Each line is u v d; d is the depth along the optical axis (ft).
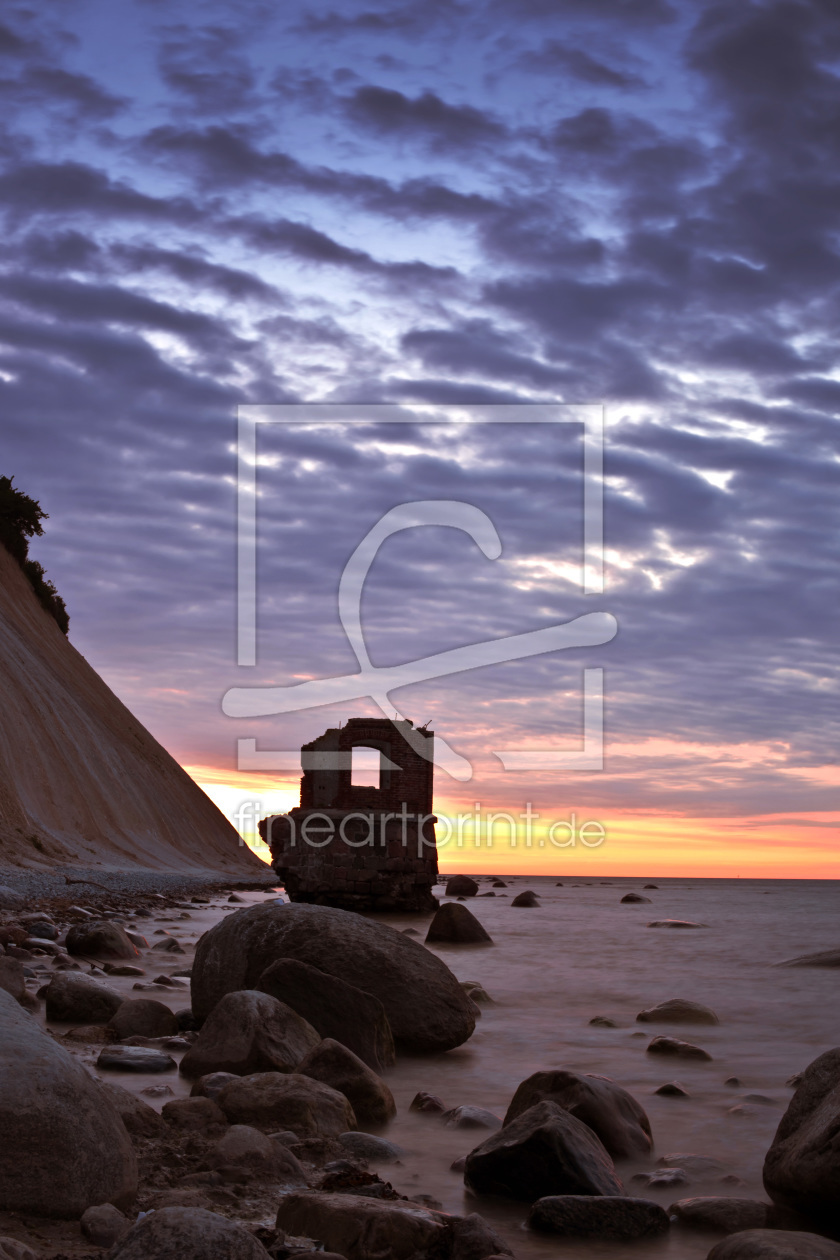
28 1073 16.14
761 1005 45.09
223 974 34.40
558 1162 18.98
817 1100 20.06
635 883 456.04
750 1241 14.94
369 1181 18.75
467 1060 32.53
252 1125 21.72
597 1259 16.47
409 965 34.37
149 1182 17.88
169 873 146.61
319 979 31.14
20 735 137.28
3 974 35.65
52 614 191.93
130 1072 27.02
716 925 100.78
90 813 143.43
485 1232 15.72
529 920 103.76
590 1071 31.04
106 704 187.42
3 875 96.02
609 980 54.29
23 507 187.01
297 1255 14.16
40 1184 15.26
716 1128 24.73
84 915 74.90
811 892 253.44
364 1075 25.03
